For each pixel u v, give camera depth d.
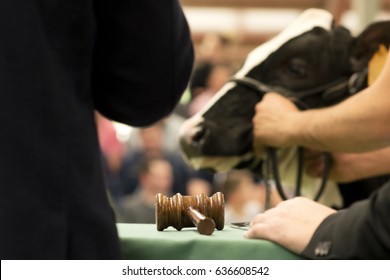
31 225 1.26
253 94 2.49
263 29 10.41
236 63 7.16
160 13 1.40
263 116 2.34
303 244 1.48
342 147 1.85
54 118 1.30
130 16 1.39
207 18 10.21
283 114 2.25
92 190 1.33
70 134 1.31
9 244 1.25
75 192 1.30
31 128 1.28
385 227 1.36
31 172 1.27
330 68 2.50
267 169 2.34
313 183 2.42
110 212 1.36
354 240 1.40
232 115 2.47
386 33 2.40
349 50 2.49
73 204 1.29
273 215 1.55
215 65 6.60
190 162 2.53
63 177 1.29
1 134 1.27
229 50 7.50
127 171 6.09
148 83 1.43
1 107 1.28
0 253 1.24
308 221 1.51
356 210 1.44
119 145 6.09
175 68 1.45
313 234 1.48
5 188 1.26
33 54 1.30
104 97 1.46
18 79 1.29
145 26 1.39
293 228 1.50
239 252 1.50
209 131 2.45
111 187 5.95
